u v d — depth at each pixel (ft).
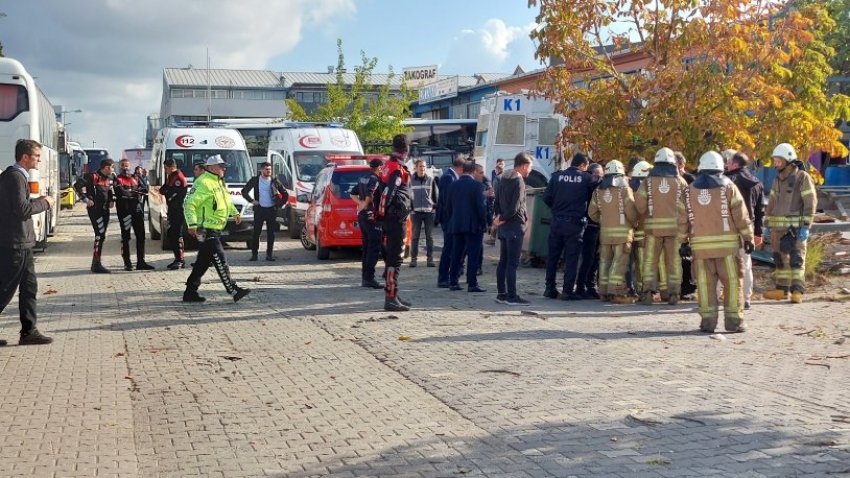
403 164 38.50
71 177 155.74
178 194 56.13
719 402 22.95
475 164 45.44
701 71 49.06
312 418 22.26
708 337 32.19
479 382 25.55
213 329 34.71
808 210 40.09
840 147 51.26
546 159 89.40
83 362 28.78
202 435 20.97
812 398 23.27
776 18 52.11
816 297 41.73
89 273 54.44
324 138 87.10
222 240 69.72
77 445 20.11
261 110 357.41
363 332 33.65
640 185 40.37
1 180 30.17
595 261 44.29
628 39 54.85
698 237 33.14
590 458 18.70
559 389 24.57
